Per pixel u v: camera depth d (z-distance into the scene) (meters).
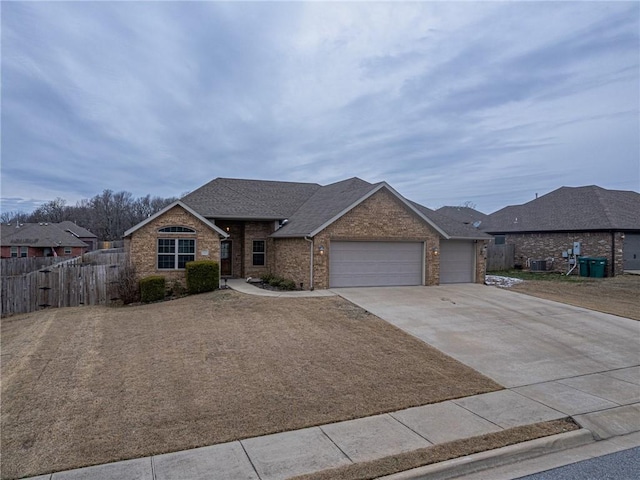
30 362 8.58
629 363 8.47
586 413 6.03
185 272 17.11
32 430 5.52
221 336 9.95
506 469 4.65
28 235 43.94
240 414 5.91
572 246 24.22
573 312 12.95
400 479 4.33
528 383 7.27
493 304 13.98
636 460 4.83
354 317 11.70
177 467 4.53
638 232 23.11
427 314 12.23
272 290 16.62
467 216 40.97
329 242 16.67
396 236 17.75
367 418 5.81
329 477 4.29
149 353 8.89
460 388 6.97
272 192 23.42
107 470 4.48
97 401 6.46
